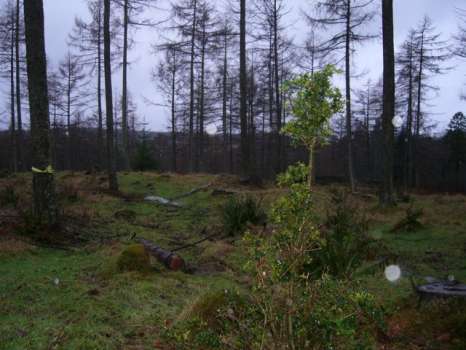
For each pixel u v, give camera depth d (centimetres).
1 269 660
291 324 253
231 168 4059
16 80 2709
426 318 479
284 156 2955
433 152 4653
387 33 1373
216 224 1134
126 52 2381
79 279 620
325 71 264
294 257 258
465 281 644
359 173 5066
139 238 888
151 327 459
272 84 3108
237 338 274
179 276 657
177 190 1709
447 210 1333
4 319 466
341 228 773
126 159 2436
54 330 439
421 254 826
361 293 271
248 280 654
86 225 1024
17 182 1805
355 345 280
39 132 877
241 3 1784
